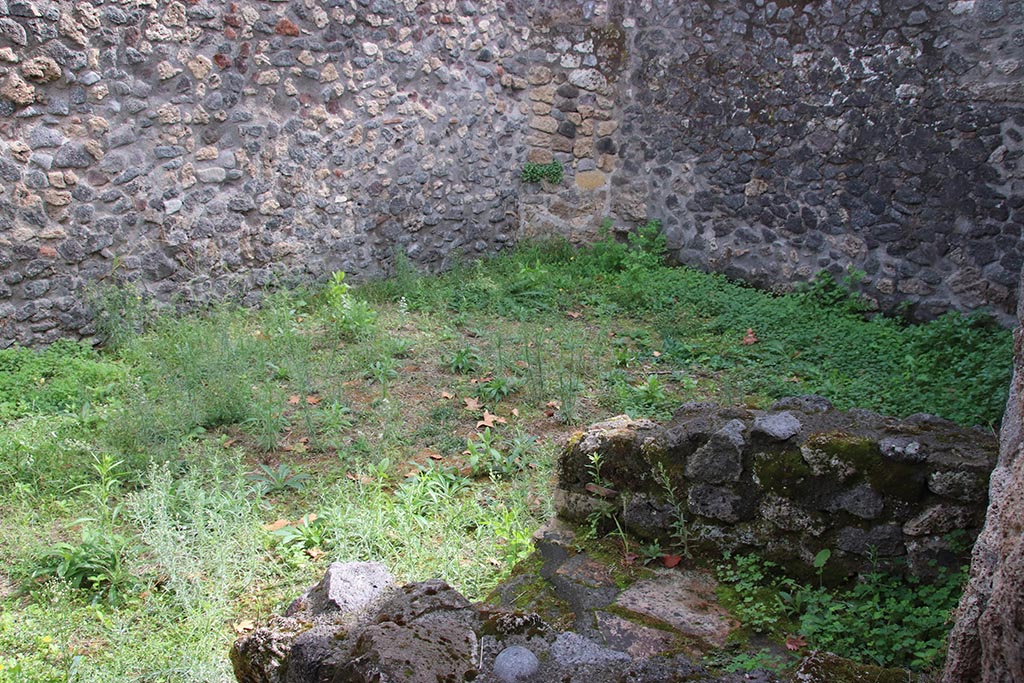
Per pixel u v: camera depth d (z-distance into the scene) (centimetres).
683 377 581
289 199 714
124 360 586
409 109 779
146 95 620
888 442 272
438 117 802
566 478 329
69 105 583
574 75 859
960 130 689
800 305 739
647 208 865
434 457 457
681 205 845
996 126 672
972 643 195
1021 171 667
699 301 740
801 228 782
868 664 237
